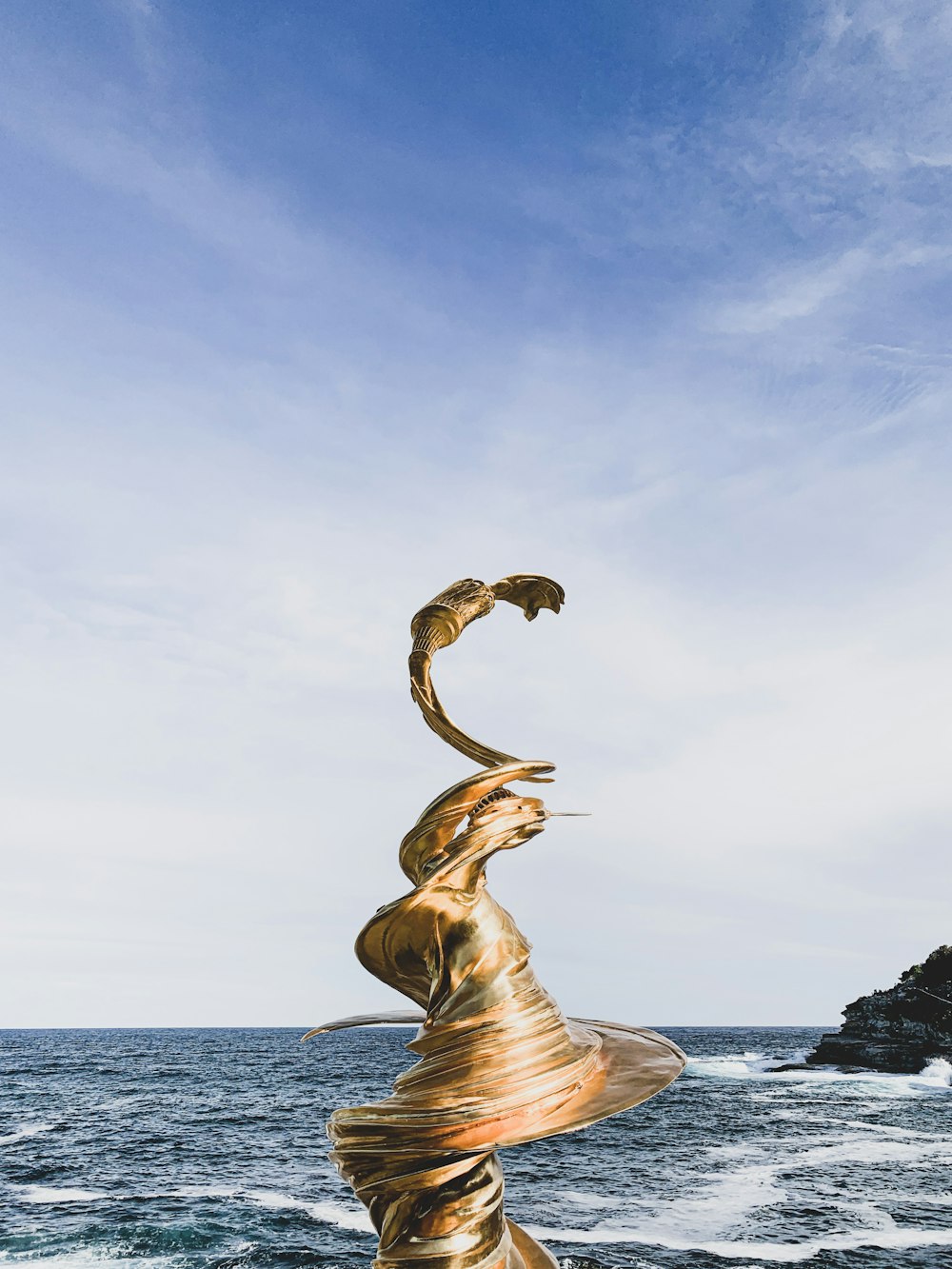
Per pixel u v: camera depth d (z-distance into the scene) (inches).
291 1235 1030.4
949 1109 2100.1
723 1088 2551.7
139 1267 912.3
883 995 3036.4
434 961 216.1
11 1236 1027.3
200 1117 2089.1
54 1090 2723.9
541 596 276.4
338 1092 2657.5
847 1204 1157.7
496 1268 194.7
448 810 224.5
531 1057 198.2
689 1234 1024.2
